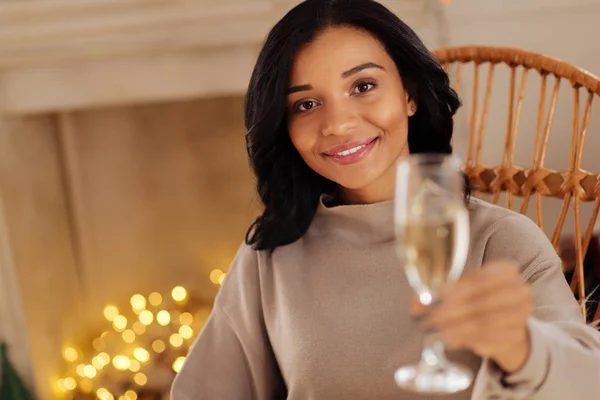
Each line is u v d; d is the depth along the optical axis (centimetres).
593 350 90
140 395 257
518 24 210
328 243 124
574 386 83
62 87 234
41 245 258
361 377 114
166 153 279
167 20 223
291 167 126
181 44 226
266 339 130
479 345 75
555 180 141
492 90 215
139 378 257
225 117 276
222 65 229
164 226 286
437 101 125
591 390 85
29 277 251
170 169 281
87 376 261
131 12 223
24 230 249
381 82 115
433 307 79
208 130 277
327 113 114
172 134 278
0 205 240
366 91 115
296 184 126
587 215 212
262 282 128
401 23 119
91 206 279
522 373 80
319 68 113
